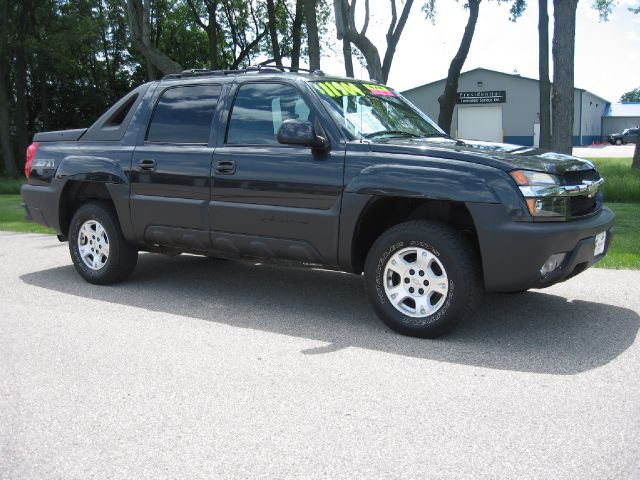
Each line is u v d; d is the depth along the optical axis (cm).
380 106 550
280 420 337
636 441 305
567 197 438
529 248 421
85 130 648
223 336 480
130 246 628
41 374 406
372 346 452
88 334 486
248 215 523
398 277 478
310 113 504
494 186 427
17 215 1357
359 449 304
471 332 477
